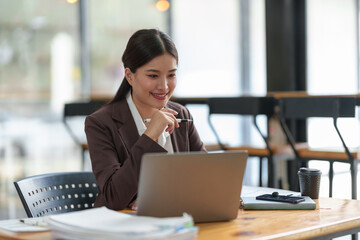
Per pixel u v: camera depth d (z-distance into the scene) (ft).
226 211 5.31
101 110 6.84
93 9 21.79
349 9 22.38
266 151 12.91
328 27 21.61
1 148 19.83
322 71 21.45
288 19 16.81
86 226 4.35
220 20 24.94
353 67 22.48
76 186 7.15
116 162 6.43
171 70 6.50
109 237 4.17
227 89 25.17
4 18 20.03
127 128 6.75
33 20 20.56
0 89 19.95
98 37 21.94
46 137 20.76
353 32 22.45
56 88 21.04
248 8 25.11
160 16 23.34
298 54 16.94
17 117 20.22
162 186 5.01
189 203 5.15
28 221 5.47
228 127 23.21
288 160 15.15
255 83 25.09
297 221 5.29
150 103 6.58
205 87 24.62
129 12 22.58
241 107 12.73
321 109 11.68
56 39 21.03
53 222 4.60
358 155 11.62
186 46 24.06
